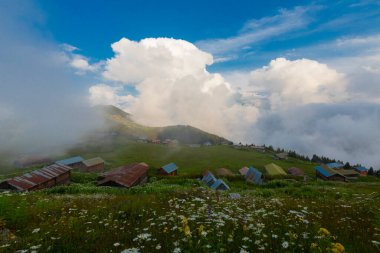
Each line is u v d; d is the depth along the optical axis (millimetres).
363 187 42531
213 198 16141
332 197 23641
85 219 10188
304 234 7035
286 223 8875
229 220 8773
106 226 9141
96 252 6816
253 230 7754
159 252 6375
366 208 13617
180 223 8312
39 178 47156
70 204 14219
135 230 8391
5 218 10617
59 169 55719
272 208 12688
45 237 8016
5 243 7953
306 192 27328
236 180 77500
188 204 13062
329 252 5699
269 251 6336
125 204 13117
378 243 6691
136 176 55188
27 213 11445
